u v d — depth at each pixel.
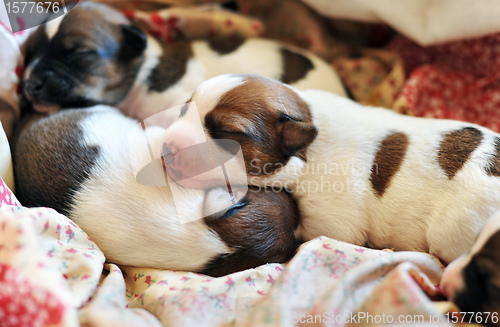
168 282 0.25
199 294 0.24
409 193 0.27
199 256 0.26
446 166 0.27
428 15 0.33
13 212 0.23
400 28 0.34
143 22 0.36
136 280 0.26
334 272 0.25
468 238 0.25
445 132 0.28
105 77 0.32
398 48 0.38
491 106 0.34
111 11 0.34
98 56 0.32
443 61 0.37
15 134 0.30
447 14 0.33
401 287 0.22
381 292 0.22
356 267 0.24
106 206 0.26
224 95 0.26
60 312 0.20
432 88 0.35
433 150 0.27
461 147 0.27
